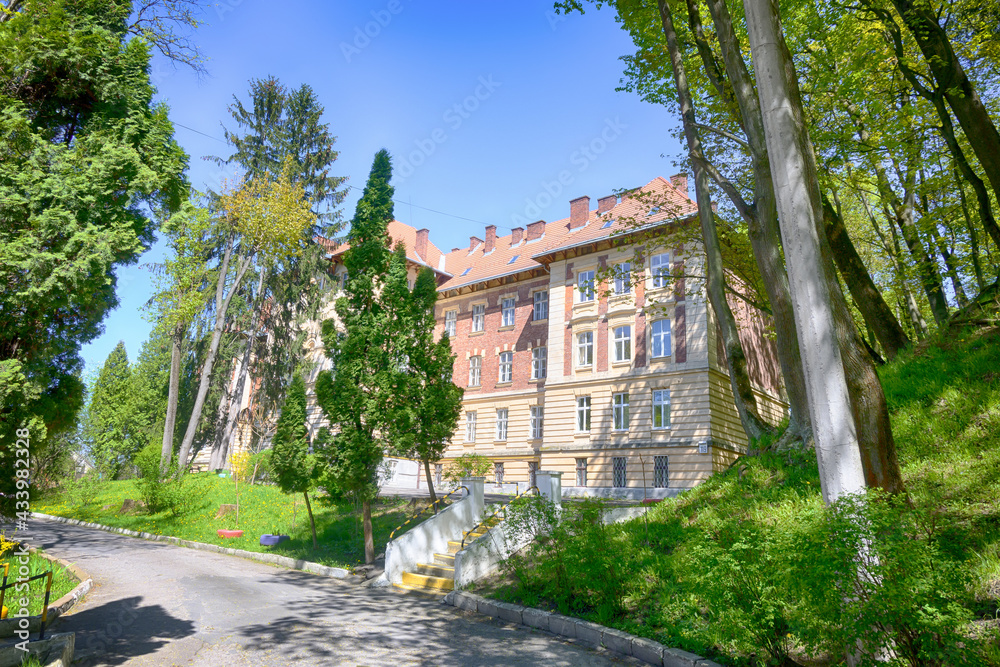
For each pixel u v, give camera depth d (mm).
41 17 7609
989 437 8391
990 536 6418
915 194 18984
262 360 39625
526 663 7242
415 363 15891
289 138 38469
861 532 4672
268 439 39625
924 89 13602
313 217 35500
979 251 17734
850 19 14484
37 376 7348
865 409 6484
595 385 30594
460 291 40375
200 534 20859
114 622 8984
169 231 8461
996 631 4578
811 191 7402
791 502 8930
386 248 16172
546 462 31359
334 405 14617
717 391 27500
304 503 23484
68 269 6738
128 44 8281
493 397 36375
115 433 44281
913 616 4227
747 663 6223
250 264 37156
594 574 8883
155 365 50031
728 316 13305
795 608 5270
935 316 16719
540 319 35656
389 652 7738
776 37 6758
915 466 8414
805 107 15250
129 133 8000
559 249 33000
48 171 7301
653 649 7078
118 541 20250
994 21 13812
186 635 8273
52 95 7910
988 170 11984
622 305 30422
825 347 5840
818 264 6062
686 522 10406
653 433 27891
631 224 20406
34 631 7949
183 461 31516
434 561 13875
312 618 9617
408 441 14562
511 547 12453
